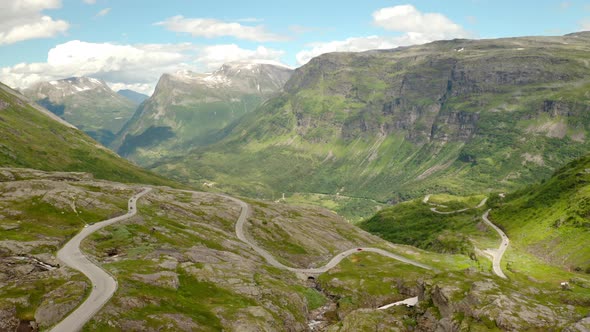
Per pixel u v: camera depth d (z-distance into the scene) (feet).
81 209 583.17
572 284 458.09
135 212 629.51
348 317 364.58
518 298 314.55
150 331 283.38
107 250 457.68
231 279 420.36
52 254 417.28
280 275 522.47
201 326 307.37
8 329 270.05
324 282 542.57
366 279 543.39
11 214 524.11
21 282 329.52
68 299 294.66
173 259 434.30
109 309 290.97
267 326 333.42
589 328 253.24
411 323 348.79
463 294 340.18
